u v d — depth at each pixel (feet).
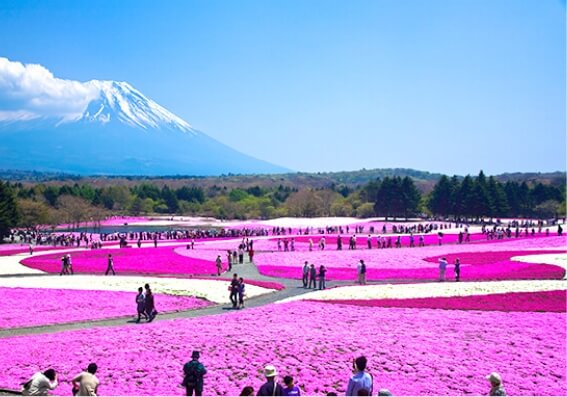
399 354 78.84
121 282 158.81
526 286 141.59
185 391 64.28
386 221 554.05
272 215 629.51
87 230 521.24
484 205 535.60
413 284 151.74
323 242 267.18
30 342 86.99
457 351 81.25
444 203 572.10
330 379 69.31
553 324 98.58
